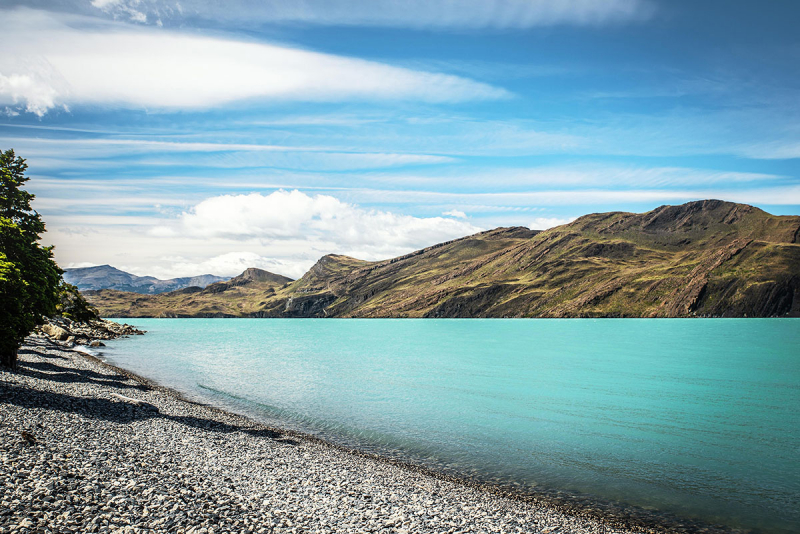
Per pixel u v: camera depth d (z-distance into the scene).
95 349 108.44
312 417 44.41
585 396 60.69
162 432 30.88
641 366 94.94
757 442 38.81
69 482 17.48
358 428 40.53
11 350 46.00
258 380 70.19
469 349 137.88
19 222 48.31
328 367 90.44
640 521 22.78
